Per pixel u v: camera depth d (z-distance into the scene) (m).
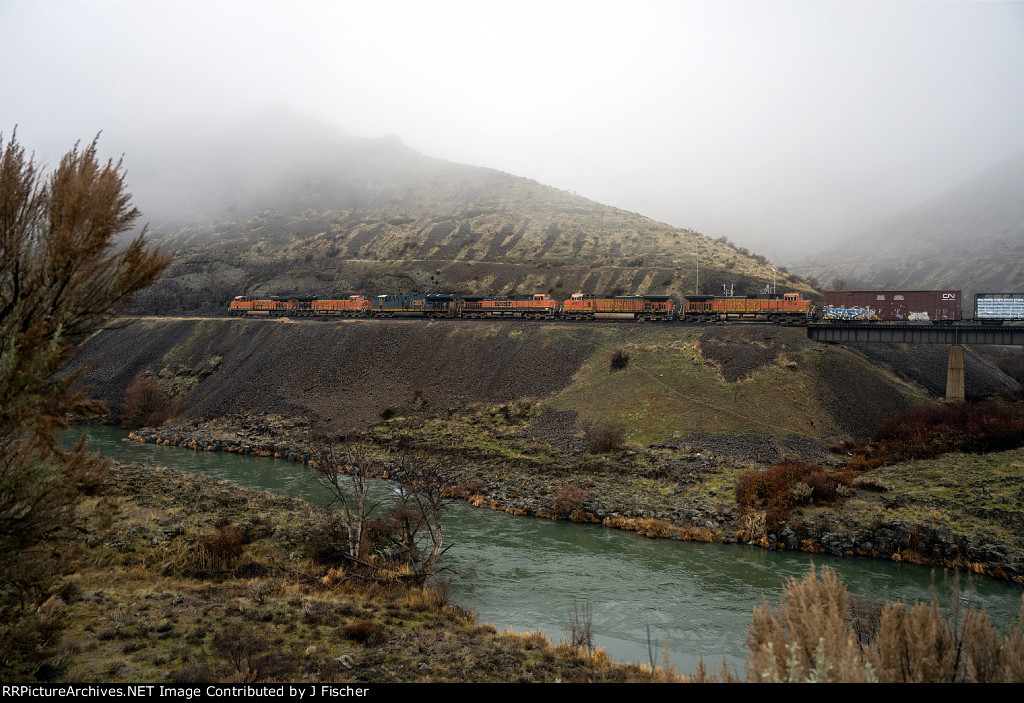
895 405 68.12
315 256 169.62
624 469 58.03
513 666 22.70
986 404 66.81
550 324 90.50
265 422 82.62
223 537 35.03
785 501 46.53
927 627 12.61
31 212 13.98
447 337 92.00
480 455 65.06
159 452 73.44
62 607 16.64
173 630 23.45
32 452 14.50
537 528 47.47
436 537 34.53
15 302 13.59
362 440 73.50
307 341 98.81
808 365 70.62
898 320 82.19
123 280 14.25
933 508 44.31
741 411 65.56
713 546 43.50
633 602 33.75
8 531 14.16
